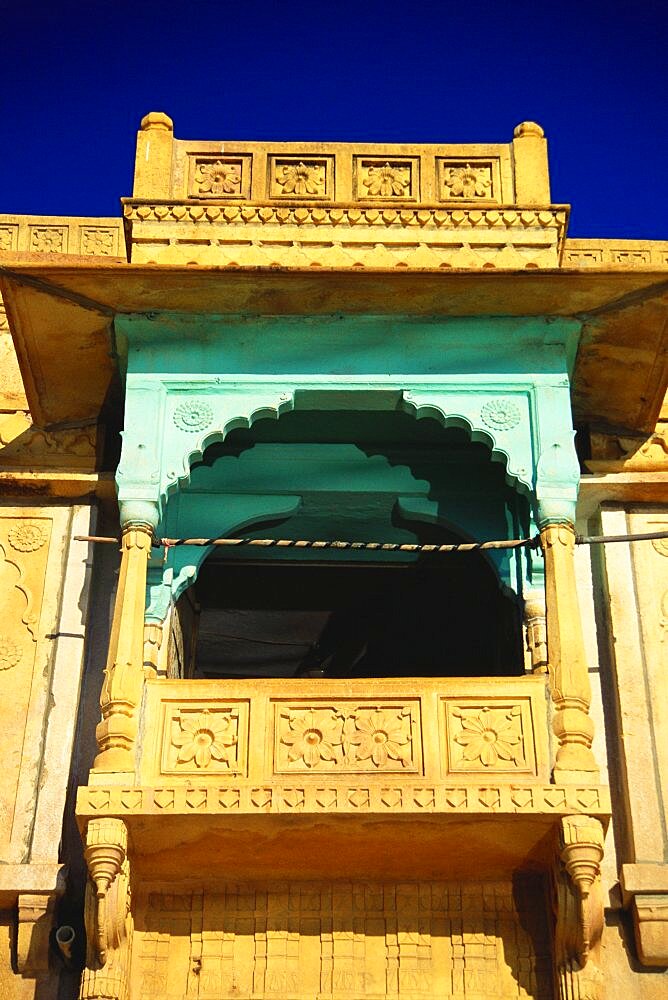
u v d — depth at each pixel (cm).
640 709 752
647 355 771
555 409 738
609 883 705
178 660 815
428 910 695
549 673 674
